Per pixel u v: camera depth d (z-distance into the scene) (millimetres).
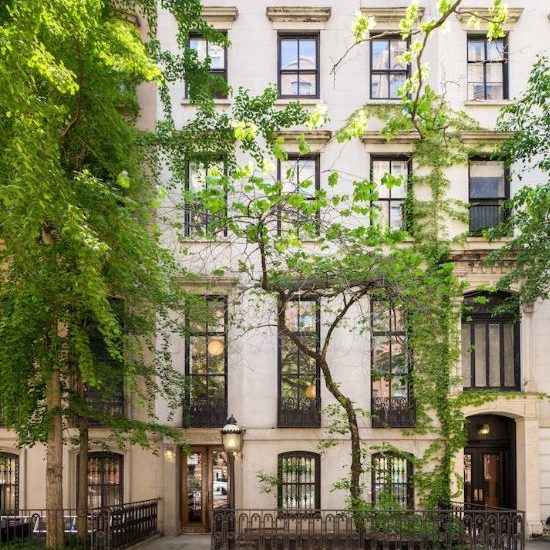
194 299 13039
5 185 8656
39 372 11867
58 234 11086
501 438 16656
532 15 16688
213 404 16000
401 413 15820
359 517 11297
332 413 14516
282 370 16125
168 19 16609
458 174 16344
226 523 11383
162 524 15578
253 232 9789
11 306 10469
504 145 13953
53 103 9320
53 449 12133
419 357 15789
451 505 14359
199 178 12953
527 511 15336
